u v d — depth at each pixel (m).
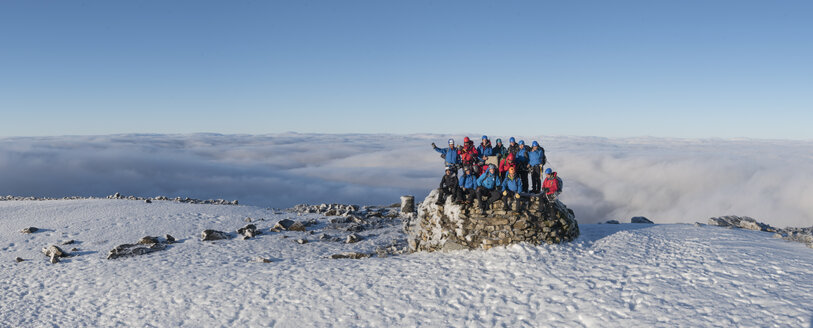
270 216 26.44
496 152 17.38
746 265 12.68
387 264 15.68
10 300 14.07
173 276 15.53
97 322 12.27
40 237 21.00
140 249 18.69
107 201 28.41
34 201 29.05
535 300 11.87
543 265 14.06
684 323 9.81
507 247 15.55
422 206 17.92
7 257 18.38
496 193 15.95
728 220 20.39
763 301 10.36
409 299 12.62
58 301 13.86
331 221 24.52
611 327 10.09
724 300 10.62
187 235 21.62
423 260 15.74
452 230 16.36
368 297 12.91
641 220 22.08
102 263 17.41
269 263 16.95
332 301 12.78
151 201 29.05
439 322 11.27
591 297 11.59
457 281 13.55
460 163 16.67
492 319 11.19
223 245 19.89
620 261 13.99
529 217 15.86
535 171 17.02
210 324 11.81
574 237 16.69
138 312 12.73
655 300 10.99
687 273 12.45
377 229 23.56
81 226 22.72
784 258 13.17
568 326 10.45
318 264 16.27
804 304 10.02
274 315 12.12
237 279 14.96
